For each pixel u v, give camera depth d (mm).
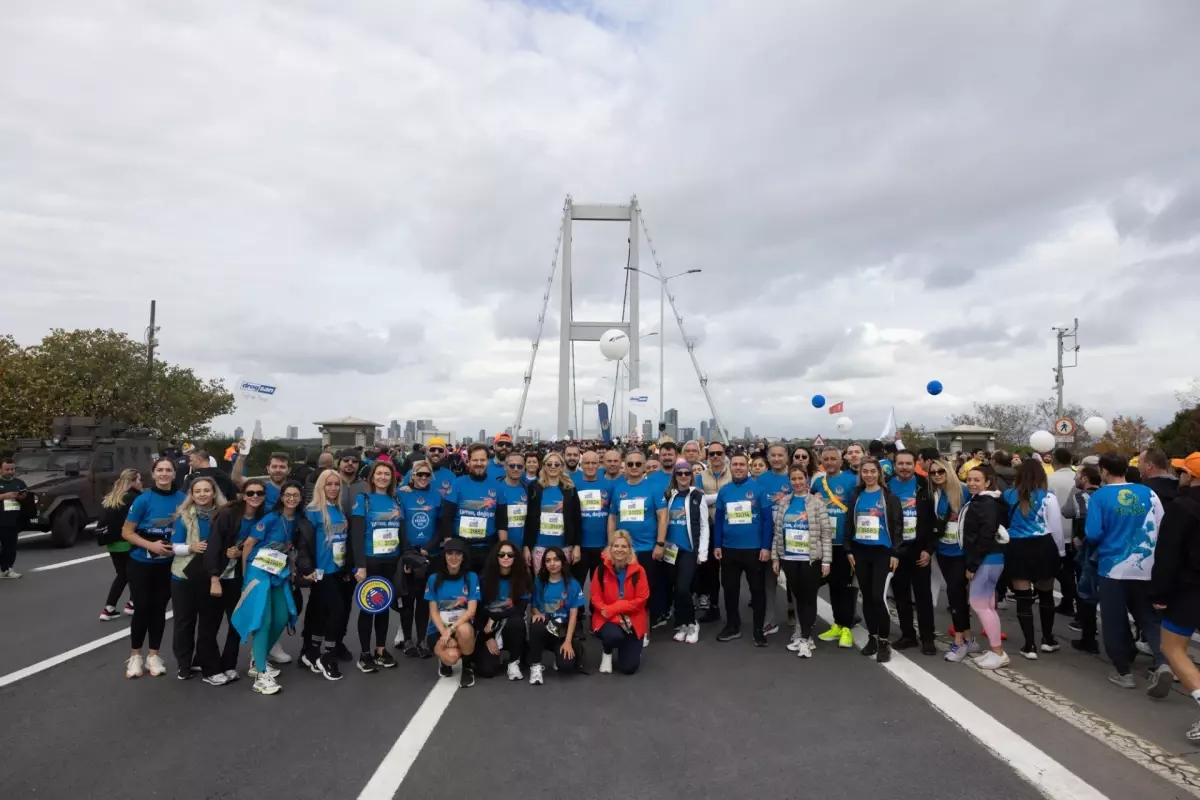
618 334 22484
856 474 7758
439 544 6797
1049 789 4070
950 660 6574
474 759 4527
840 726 5027
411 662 6707
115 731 4992
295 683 6066
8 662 6609
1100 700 5496
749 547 7277
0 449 21859
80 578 10836
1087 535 5965
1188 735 4711
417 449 17438
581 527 7523
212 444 30188
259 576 5883
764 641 7227
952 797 3992
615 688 5922
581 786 4160
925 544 6723
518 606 6199
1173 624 4875
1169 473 6777
